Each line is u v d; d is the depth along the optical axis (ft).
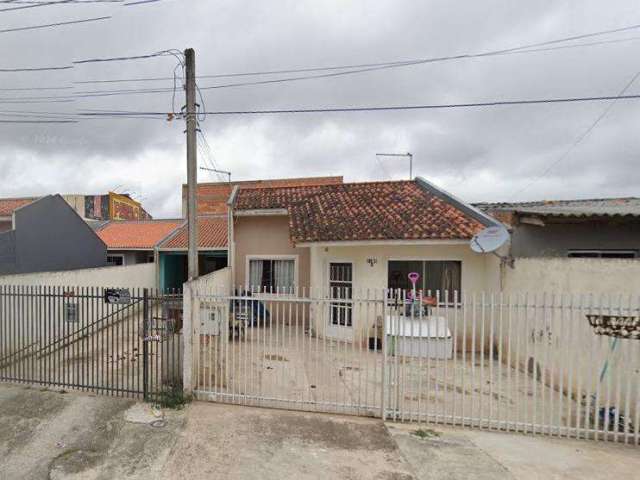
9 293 20.30
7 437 14.32
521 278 22.95
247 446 13.50
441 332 24.73
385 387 15.87
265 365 22.61
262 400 16.66
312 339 30.50
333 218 32.68
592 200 31.91
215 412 15.89
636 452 13.44
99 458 12.97
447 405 17.60
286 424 15.05
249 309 29.71
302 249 38.60
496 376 21.86
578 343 14.87
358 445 13.65
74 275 31.14
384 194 37.58
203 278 22.93
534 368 14.88
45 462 12.81
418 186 39.40
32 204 34.32
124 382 19.99
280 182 76.74
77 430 14.62
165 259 51.96
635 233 24.13
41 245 35.32
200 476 11.94
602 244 24.70
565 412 16.74
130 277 42.98
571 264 18.28
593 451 13.46
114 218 87.76
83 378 19.02
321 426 14.96
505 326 25.00
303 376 20.84
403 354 15.98
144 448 13.43
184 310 16.96
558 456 13.08
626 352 14.61
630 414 14.87
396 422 15.51
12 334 21.08
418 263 29.99
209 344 18.20
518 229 26.14
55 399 17.06
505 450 13.43
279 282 39.27
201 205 78.43
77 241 40.60
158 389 17.44
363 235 28.63
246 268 39.50
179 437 14.03
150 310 17.95
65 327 25.07
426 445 13.70
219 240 50.57
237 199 41.50
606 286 16.63
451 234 27.20
